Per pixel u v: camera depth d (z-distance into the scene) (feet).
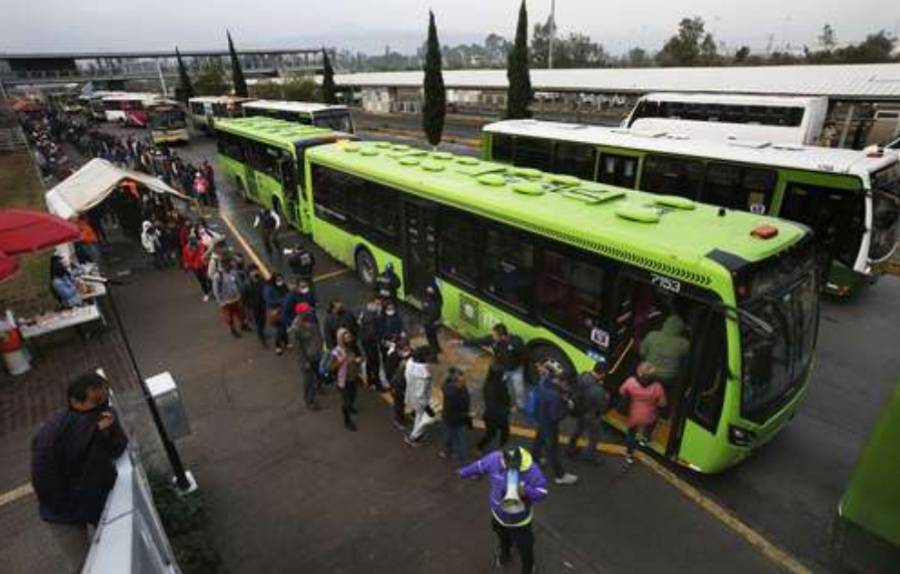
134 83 359.66
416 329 37.14
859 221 35.76
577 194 28.58
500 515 17.56
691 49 223.71
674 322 21.17
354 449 26.25
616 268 22.70
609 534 21.06
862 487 17.06
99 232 58.39
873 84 75.46
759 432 20.88
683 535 20.93
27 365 33.86
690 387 20.93
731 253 20.13
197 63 324.80
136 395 31.01
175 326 39.75
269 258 52.60
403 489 23.67
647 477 23.79
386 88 206.28
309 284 35.24
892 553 16.90
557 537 20.99
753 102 60.03
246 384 32.04
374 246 41.04
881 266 39.37
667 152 44.42
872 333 36.11
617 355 23.76
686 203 26.73
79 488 14.44
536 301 27.27
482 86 159.74
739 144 43.68
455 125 155.84
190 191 74.23
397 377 26.05
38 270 52.13
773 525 21.24
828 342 35.09
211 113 142.72
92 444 14.44
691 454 21.71
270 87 194.08
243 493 23.71
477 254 30.66
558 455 23.43
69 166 96.02
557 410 22.12
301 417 28.84
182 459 25.86
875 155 37.55
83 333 37.52
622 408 23.84
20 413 29.66
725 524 21.34
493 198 29.09
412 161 39.55
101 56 295.07
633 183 47.73
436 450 26.00
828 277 38.63
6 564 20.27
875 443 16.48
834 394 29.66
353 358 26.20
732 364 19.34
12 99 225.76
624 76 119.14
